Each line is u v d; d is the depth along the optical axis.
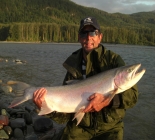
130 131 1.99
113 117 1.19
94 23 1.23
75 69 1.28
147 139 1.85
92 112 1.21
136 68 1.12
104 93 1.15
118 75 1.12
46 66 6.22
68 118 1.31
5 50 12.63
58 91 1.22
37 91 1.22
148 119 2.27
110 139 1.18
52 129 1.88
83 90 1.19
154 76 4.85
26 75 4.74
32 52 11.55
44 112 1.20
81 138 1.27
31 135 1.75
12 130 1.80
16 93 1.25
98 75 1.19
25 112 2.11
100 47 1.24
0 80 3.92
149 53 12.77
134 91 1.15
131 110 2.52
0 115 1.93
